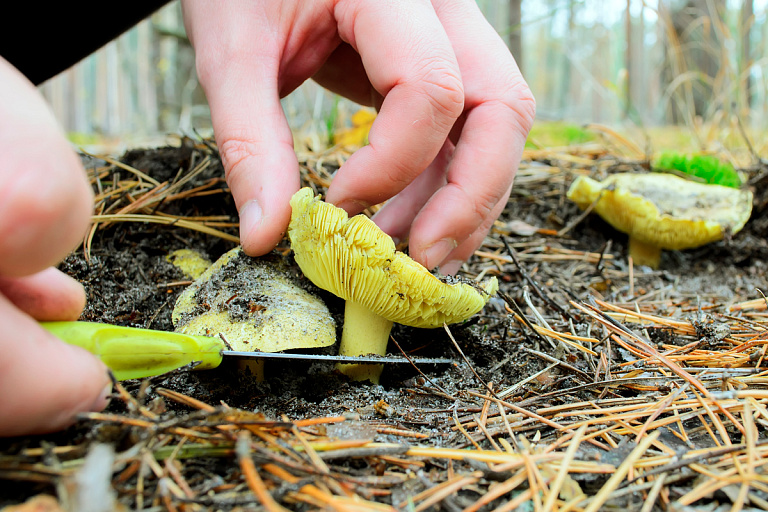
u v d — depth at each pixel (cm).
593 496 16
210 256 26
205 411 16
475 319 24
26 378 14
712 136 53
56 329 16
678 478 16
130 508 14
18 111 13
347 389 21
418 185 24
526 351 23
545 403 20
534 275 30
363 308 22
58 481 14
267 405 20
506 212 36
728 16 62
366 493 15
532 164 41
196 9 21
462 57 22
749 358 21
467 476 16
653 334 24
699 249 34
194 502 14
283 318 20
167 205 27
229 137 21
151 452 15
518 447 18
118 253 24
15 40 25
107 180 29
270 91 21
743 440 18
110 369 16
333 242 19
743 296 29
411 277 19
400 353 23
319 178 31
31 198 13
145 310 23
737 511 15
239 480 15
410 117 19
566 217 36
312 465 16
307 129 56
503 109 21
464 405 20
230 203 28
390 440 18
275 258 23
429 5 20
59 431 16
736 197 32
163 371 18
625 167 40
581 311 24
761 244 33
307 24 21
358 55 25
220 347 19
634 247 33
